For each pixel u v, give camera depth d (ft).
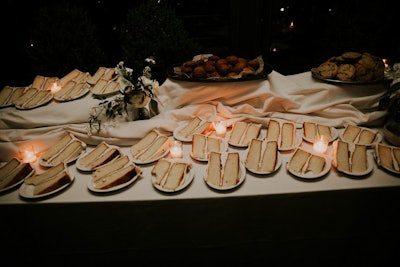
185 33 10.81
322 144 6.17
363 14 10.93
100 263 5.78
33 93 8.51
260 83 7.49
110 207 5.16
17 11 13.05
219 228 5.46
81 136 6.88
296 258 5.87
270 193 5.10
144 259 5.78
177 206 5.18
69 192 5.36
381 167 5.62
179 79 7.52
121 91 7.42
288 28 16.21
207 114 7.57
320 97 7.47
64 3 10.50
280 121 7.38
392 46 11.19
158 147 6.46
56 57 10.28
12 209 5.15
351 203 5.25
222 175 5.62
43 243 5.51
